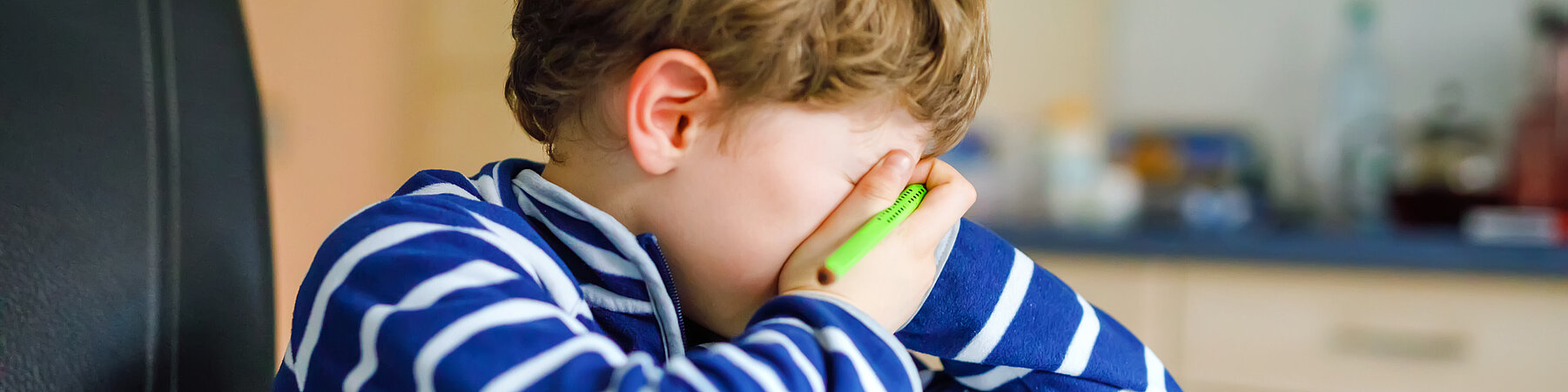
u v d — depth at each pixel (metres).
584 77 0.57
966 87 0.60
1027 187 1.99
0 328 0.47
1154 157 1.83
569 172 0.59
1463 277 1.37
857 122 0.56
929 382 0.72
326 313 0.48
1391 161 1.70
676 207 0.56
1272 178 1.88
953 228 0.65
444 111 1.71
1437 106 1.79
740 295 0.57
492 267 0.48
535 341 0.45
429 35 1.70
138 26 0.56
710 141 0.54
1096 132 1.96
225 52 0.62
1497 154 1.75
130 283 0.52
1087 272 1.53
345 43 1.49
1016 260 0.68
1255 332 1.45
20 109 0.49
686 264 0.57
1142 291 1.50
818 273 0.52
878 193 0.55
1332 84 1.82
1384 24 1.82
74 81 0.52
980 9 0.61
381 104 1.58
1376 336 1.41
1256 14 1.89
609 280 0.55
